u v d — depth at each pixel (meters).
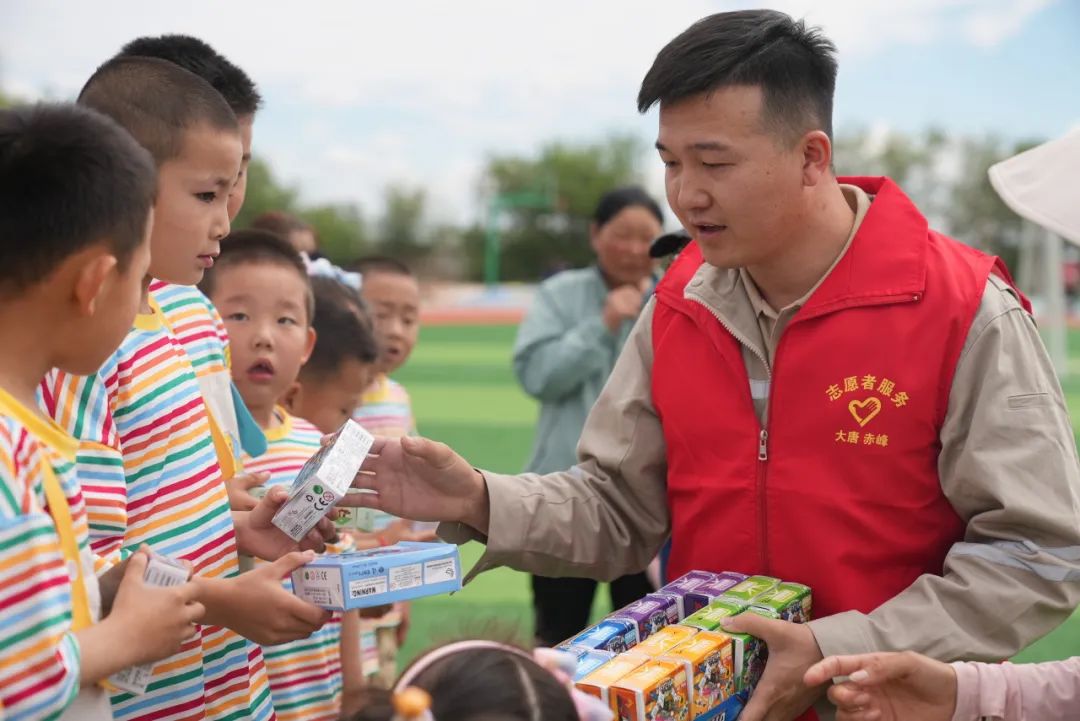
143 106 2.04
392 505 2.31
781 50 2.08
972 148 47.47
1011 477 2.06
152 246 2.06
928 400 2.15
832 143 2.22
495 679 1.39
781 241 2.18
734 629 2.01
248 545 2.20
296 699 2.68
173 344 2.19
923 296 2.16
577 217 49.50
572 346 4.48
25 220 1.53
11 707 1.44
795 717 2.12
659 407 2.42
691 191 2.13
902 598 2.11
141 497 2.04
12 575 1.45
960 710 1.96
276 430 2.97
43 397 1.77
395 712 1.28
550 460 4.56
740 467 2.29
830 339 2.20
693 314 2.37
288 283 2.95
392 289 4.31
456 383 14.95
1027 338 2.17
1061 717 1.99
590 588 4.30
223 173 2.12
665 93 2.10
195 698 2.09
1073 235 2.21
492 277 45.53
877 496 2.19
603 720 1.53
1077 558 2.05
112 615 1.60
